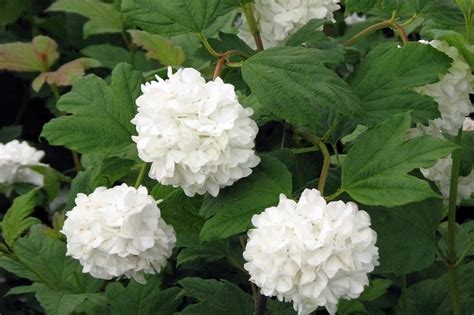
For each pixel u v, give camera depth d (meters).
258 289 0.95
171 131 0.75
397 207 0.84
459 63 0.83
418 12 0.86
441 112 0.83
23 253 0.95
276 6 0.87
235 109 0.76
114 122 0.85
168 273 1.07
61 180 1.15
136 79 0.87
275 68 0.79
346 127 0.87
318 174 0.99
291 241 0.73
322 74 0.79
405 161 0.76
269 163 0.79
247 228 0.77
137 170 0.91
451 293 0.90
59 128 0.85
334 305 0.74
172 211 0.83
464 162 0.90
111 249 0.79
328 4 0.88
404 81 0.82
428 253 0.84
